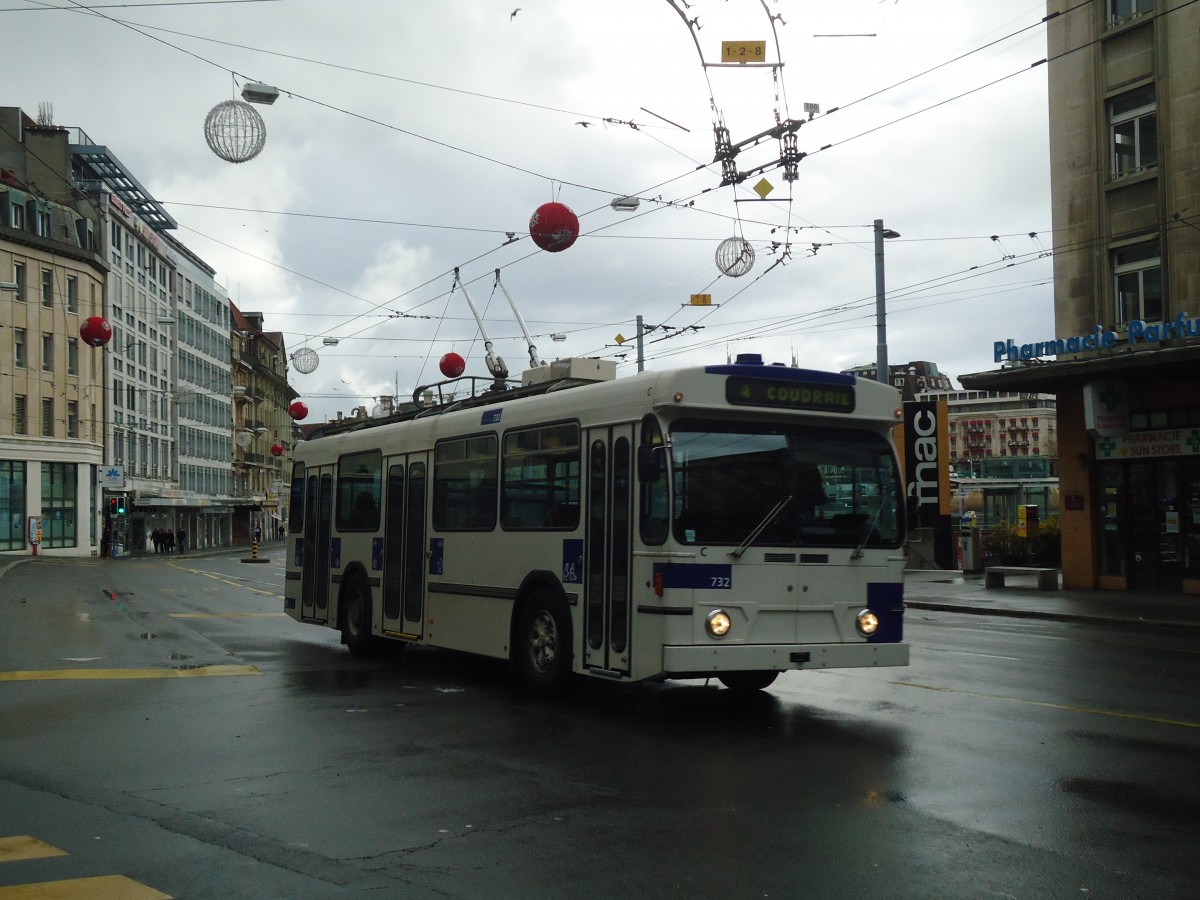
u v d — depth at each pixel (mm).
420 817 6660
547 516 11320
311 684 12383
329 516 16594
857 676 12844
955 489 51562
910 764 8062
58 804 7020
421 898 5207
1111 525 26656
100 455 64375
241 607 24281
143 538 74562
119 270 68812
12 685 12148
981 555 34000
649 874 5551
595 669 10383
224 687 12109
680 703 10953
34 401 58906
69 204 62906
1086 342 25078
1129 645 16734
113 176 70938
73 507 61781
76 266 62031
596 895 5246
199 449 88938
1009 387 27297
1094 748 8602
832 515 10203
